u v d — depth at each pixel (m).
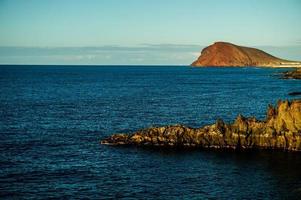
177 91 175.12
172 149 64.38
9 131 80.31
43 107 117.56
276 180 50.97
